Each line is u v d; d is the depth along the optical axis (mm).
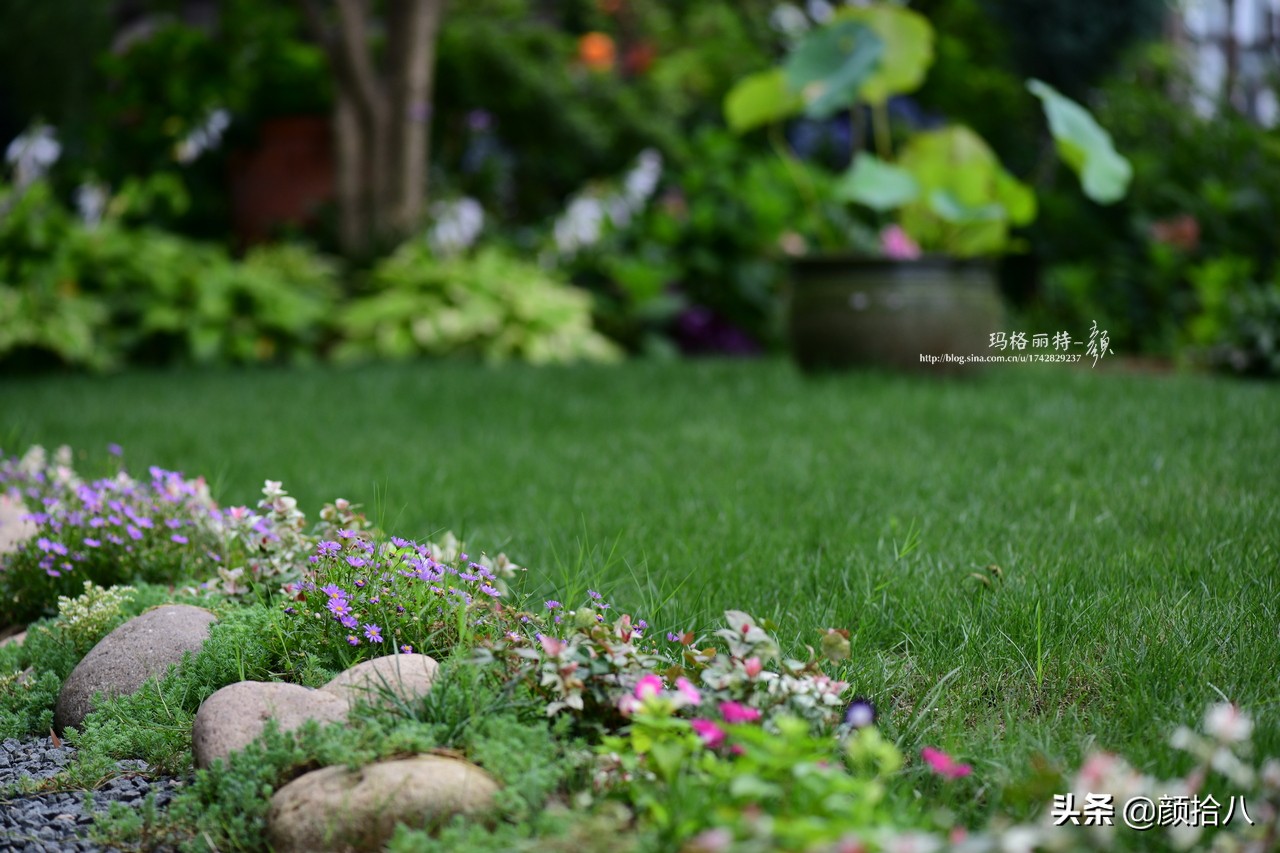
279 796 1860
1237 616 2477
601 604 2432
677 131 11305
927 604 2637
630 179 10203
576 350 8828
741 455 4512
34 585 2980
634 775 1807
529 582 2924
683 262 9367
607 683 2055
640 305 9148
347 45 9094
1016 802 1747
